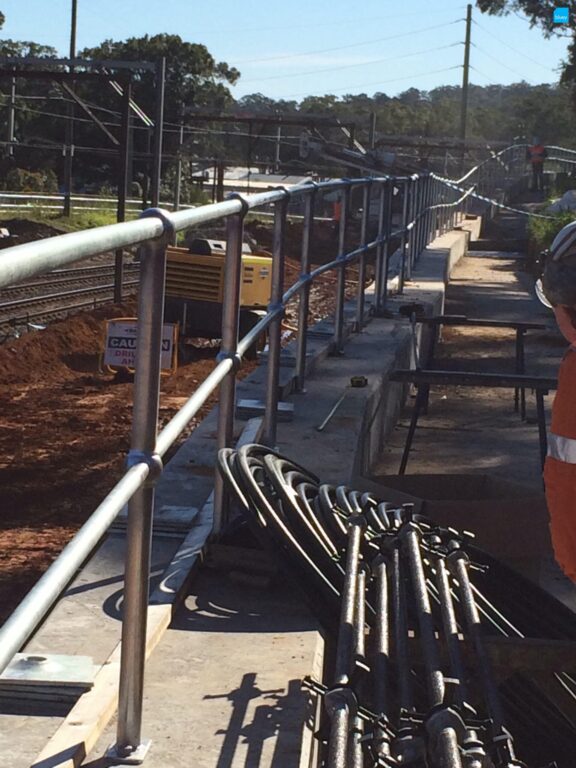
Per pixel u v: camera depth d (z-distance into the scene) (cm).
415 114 13900
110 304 2327
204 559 434
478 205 4816
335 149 4666
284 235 588
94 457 990
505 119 14725
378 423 870
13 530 754
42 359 1686
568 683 363
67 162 4572
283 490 418
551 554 619
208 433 618
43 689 313
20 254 170
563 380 297
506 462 896
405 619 323
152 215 269
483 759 243
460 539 397
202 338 2012
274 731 309
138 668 287
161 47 8900
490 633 358
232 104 9250
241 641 372
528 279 2628
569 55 4928
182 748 297
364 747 259
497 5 4781
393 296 1547
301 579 383
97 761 287
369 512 416
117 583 402
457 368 1337
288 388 775
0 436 1077
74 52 6931
